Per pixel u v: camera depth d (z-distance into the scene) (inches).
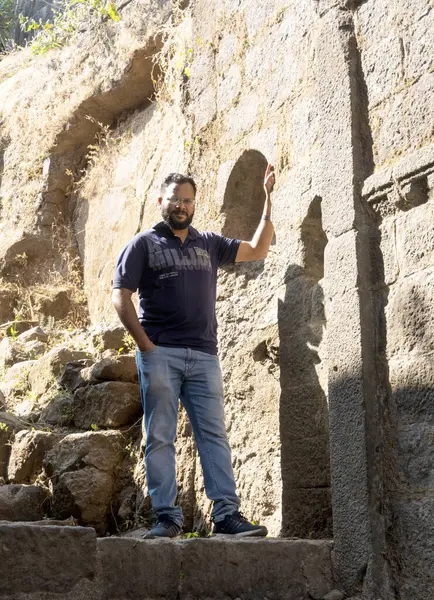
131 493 206.5
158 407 153.8
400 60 148.8
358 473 141.9
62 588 123.3
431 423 133.6
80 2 362.0
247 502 181.9
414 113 144.0
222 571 136.3
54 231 355.3
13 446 222.1
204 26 229.5
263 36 202.7
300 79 185.3
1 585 119.3
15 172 380.8
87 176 349.4
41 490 206.1
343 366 148.6
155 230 161.8
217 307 204.2
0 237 371.9
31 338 309.1
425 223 139.1
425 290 137.1
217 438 156.6
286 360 175.0
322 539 153.5
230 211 207.2
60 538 124.8
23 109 382.3
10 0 560.4
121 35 325.4
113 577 128.2
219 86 217.8
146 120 328.2
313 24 183.0
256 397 186.4
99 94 335.3
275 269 189.3
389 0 153.0
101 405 224.7
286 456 169.6
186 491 197.5
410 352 139.5
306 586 140.9
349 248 150.9
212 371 158.2
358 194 152.5
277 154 188.9
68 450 210.1
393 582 135.6
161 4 314.7
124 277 155.7
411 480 136.4
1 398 258.2
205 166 217.5
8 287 352.5
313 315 169.8
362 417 142.5
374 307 148.3
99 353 264.2
